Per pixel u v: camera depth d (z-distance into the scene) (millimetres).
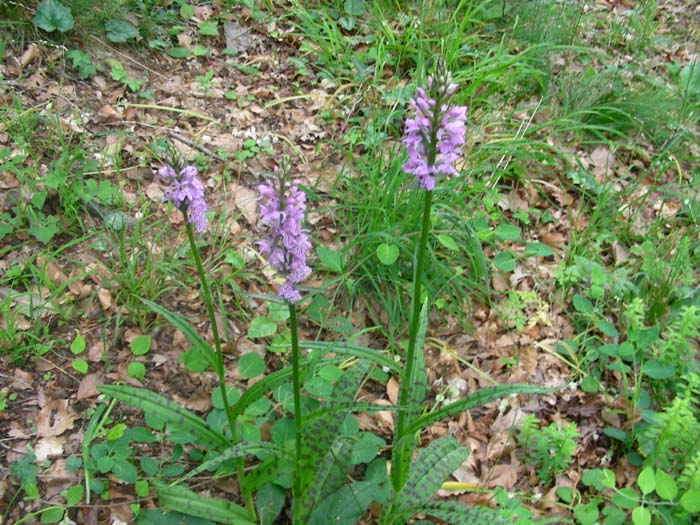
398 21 1148
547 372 775
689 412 636
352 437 568
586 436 720
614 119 1056
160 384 676
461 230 832
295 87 1036
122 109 929
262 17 1118
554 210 951
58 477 589
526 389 490
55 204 792
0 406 618
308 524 574
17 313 690
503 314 808
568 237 919
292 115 996
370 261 799
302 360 713
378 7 1104
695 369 750
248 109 991
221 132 950
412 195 808
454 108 421
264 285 790
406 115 974
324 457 530
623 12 1284
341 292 791
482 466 684
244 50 1082
